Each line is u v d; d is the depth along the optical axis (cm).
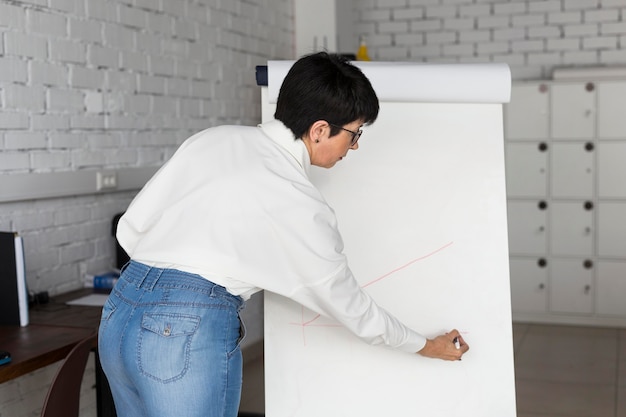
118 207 354
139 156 367
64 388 203
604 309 520
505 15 560
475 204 202
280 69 200
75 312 279
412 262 205
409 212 205
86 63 328
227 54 445
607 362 442
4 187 284
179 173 171
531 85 518
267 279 163
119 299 166
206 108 424
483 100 199
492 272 201
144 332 159
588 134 511
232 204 162
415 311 205
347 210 208
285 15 519
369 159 207
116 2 346
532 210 527
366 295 172
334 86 166
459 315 203
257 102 482
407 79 201
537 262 530
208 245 161
